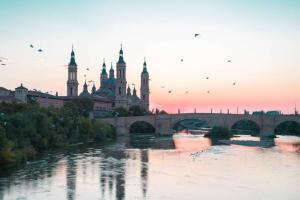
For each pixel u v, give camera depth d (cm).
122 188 10706
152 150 19350
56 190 10388
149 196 9950
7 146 13600
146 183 11288
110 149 19612
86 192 10262
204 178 11981
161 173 12756
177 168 13700
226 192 10338
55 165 13975
